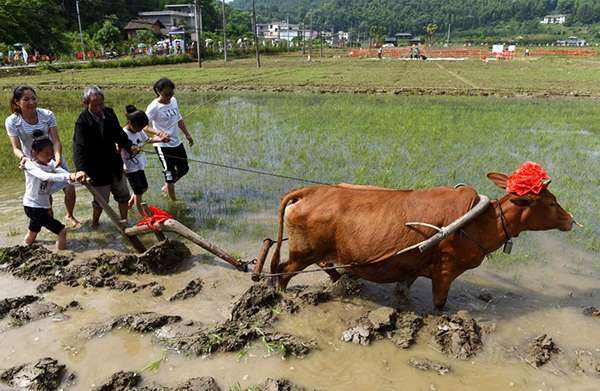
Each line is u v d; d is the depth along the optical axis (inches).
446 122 587.5
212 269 239.9
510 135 510.9
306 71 1437.0
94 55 2094.0
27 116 256.2
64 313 200.4
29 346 179.5
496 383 161.8
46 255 247.3
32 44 2036.2
